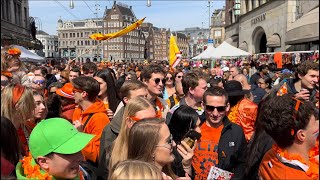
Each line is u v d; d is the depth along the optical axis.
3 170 1.93
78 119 4.06
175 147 3.06
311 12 13.73
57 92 4.72
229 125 3.47
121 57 106.50
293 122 2.16
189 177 2.90
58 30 116.31
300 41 13.49
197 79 4.61
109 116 4.52
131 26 11.75
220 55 19.16
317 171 2.16
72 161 2.35
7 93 2.96
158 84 4.83
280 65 15.49
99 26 110.25
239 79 6.55
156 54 139.12
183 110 3.26
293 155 2.21
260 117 2.42
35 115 3.59
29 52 16.02
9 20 36.25
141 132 2.50
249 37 33.19
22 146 2.87
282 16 23.62
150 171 2.02
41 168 2.34
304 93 4.08
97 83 4.09
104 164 3.19
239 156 3.38
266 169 2.34
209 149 3.43
